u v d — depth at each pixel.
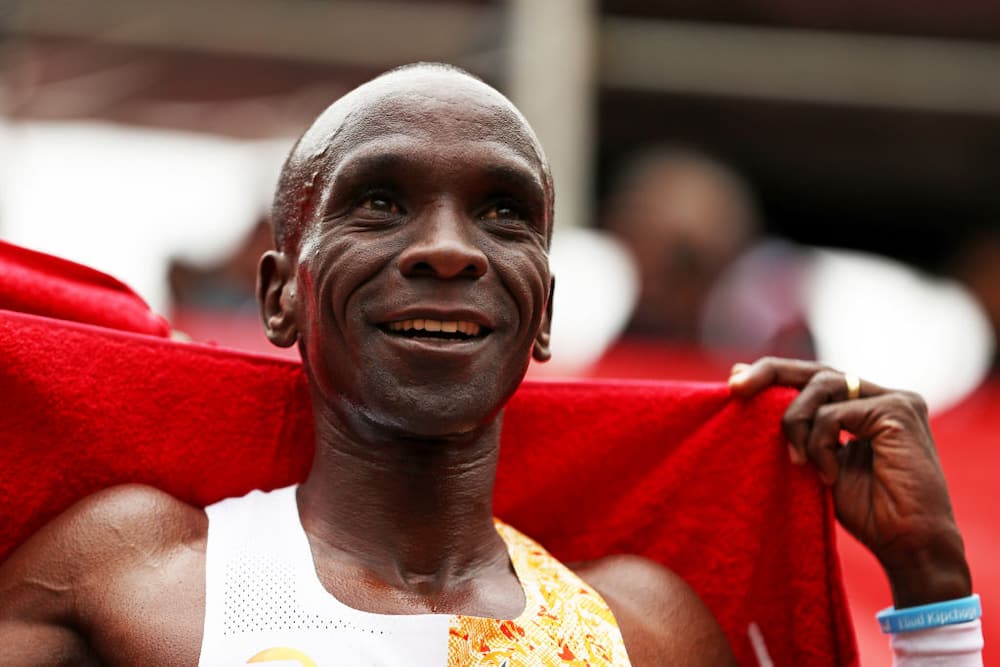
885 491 3.81
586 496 4.05
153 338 3.70
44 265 3.74
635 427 4.00
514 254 3.33
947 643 3.74
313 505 3.54
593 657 3.39
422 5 9.04
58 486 3.57
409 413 3.18
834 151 10.41
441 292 3.19
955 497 6.10
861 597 5.54
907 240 11.30
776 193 10.84
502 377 3.31
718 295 7.55
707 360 7.27
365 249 3.25
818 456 3.87
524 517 4.05
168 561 3.35
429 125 3.30
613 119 10.05
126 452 3.63
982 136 10.24
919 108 9.91
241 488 3.78
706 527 4.02
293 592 3.28
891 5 9.72
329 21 9.01
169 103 8.93
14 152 8.63
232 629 3.21
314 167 3.43
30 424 3.53
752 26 9.80
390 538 3.47
